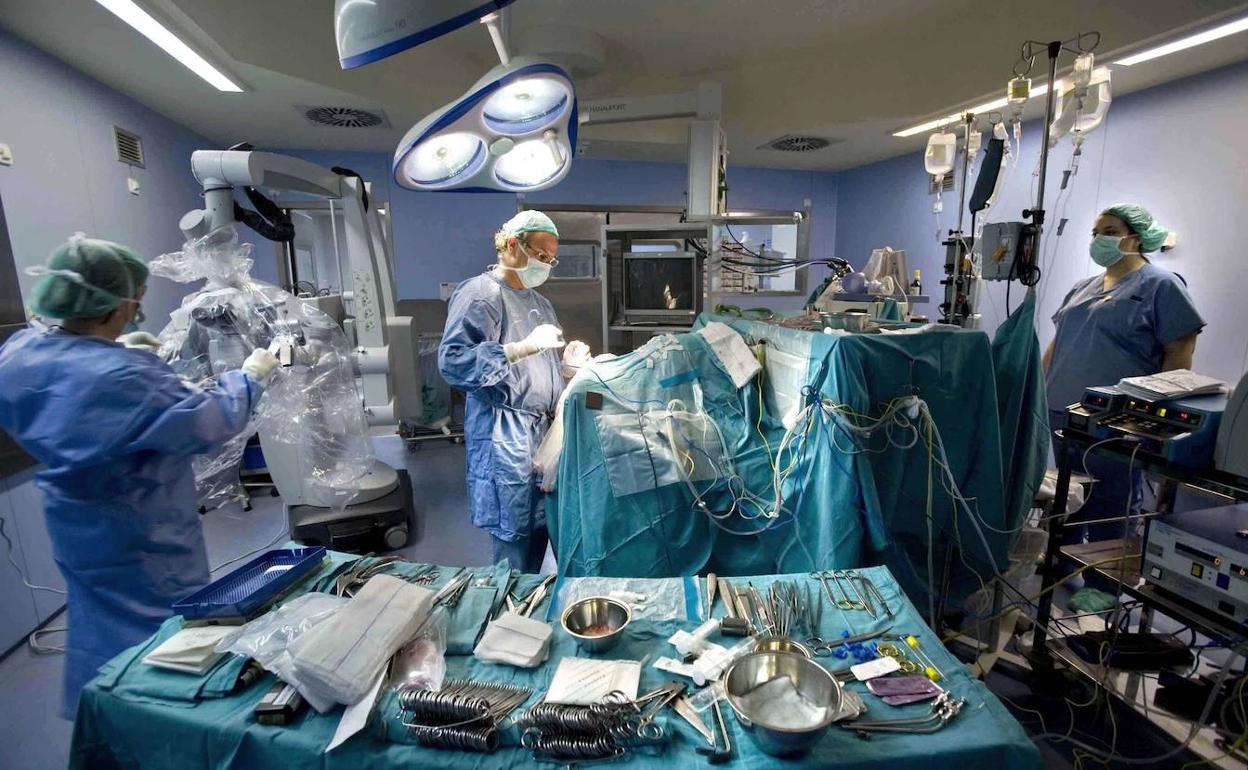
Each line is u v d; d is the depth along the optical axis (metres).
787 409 1.73
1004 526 1.71
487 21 1.30
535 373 2.16
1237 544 1.38
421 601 1.10
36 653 2.06
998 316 4.15
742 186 5.45
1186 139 2.89
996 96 3.07
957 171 3.73
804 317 2.05
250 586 1.22
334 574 1.31
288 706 0.91
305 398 2.31
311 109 3.50
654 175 5.21
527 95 1.38
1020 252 1.78
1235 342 2.73
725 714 0.91
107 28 2.35
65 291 1.30
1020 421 1.75
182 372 1.91
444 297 4.88
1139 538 1.90
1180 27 2.35
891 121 3.56
